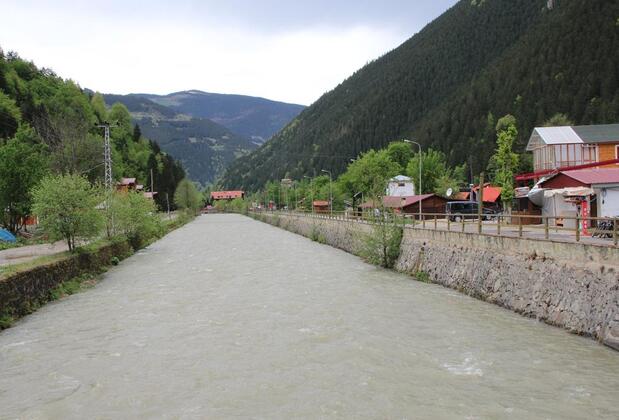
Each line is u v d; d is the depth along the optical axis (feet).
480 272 88.89
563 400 43.55
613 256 58.95
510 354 55.67
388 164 333.62
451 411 42.04
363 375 50.93
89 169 248.93
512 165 185.98
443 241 106.93
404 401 44.37
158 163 574.15
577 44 400.26
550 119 357.00
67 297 97.25
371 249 139.95
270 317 76.33
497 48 609.83
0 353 61.26
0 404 46.06
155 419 42.24
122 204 175.42
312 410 43.09
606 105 323.37
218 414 42.86
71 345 64.08
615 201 89.20
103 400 46.44
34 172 172.86
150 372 53.47
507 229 109.60
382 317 74.49
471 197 214.69
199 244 213.05
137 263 149.69
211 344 63.00
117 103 583.99
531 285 73.77
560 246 69.00
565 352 55.47
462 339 61.98
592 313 60.54
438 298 87.81
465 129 446.60
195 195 535.60
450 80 622.95
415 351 58.03
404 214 134.82
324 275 118.32
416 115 611.06
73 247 121.80
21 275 83.87
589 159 165.58
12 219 176.24
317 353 58.34
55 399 46.88
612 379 47.73
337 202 375.25
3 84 354.13
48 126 282.77
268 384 49.21
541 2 607.37
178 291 100.73
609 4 404.16
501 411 41.75
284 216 342.85
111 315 80.48
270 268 132.87
